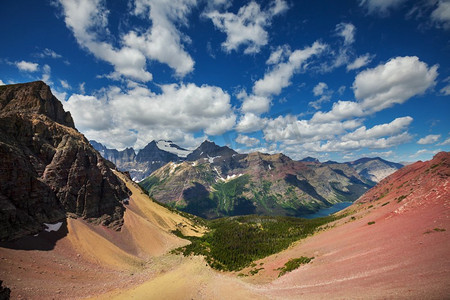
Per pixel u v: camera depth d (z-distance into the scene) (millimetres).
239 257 120750
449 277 35188
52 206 88312
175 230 162500
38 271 58656
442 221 57844
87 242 85062
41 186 85312
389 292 39000
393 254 53625
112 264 81250
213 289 73250
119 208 123812
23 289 49719
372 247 64062
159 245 119375
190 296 66125
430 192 81500
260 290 65625
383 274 46688
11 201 71812
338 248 77188
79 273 66812
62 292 54844
